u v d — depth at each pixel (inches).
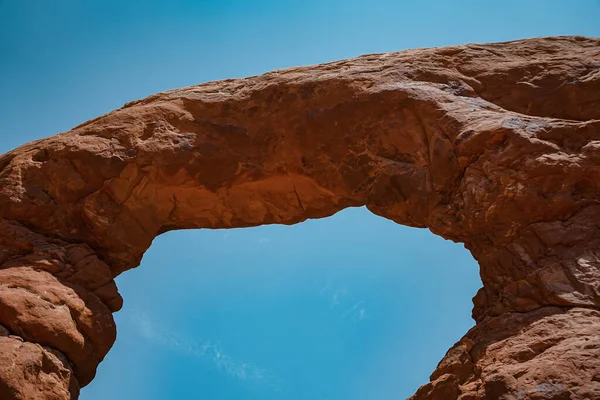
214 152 378.3
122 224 375.2
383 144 358.3
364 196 369.7
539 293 279.0
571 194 296.2
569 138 309.4
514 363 248.1
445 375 266.1
